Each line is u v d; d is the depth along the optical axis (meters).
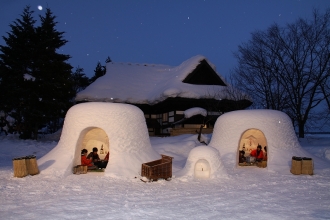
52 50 22.36
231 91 23.58
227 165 12.14
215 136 14.04
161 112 26.20
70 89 23.25
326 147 14.66
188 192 7.96
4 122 25.67
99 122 10.76
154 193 7.80
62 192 7.79
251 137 14.95
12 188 8.20
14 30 21.97
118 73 28.89
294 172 10.76
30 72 21.83
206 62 24.91
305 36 21.69
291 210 6.18
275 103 22.42
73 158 10.60
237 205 6.59
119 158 10.30
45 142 20.36
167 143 17.23
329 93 21.84
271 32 22.45
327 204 6.70
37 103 21.27
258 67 22.64
